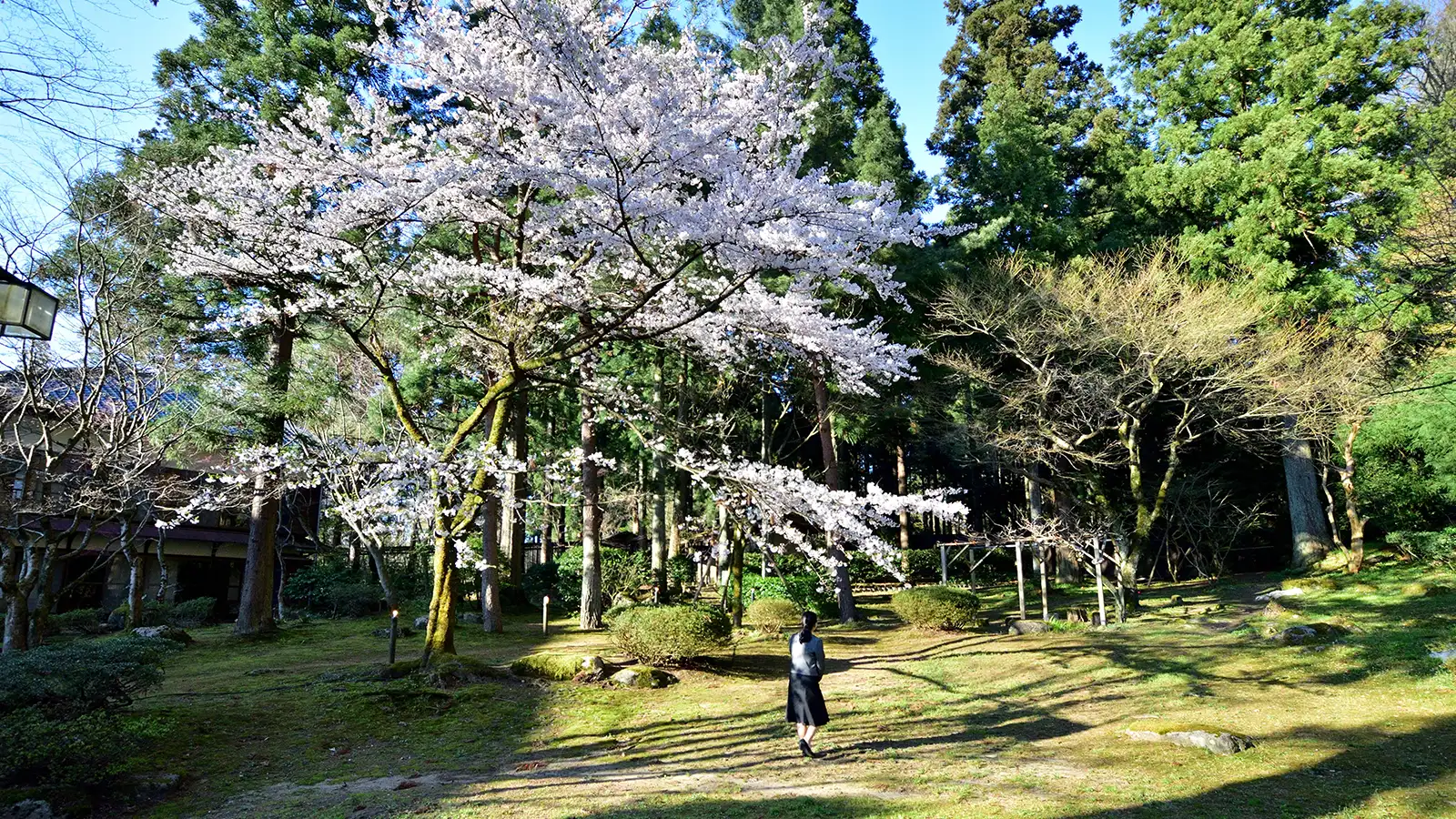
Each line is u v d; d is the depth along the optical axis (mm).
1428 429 15852
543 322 9922
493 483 11305
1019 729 8508
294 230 8938
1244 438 20094
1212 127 23172
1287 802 5660
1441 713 8070
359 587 22000
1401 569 18547
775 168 7691
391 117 9203
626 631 12383
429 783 6746
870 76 21484
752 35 17297
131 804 6316
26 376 12445
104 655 7652
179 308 14570
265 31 14375
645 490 25391
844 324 9164
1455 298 11320
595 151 7273
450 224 11969
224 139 13781
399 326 13648
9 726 6285
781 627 16359
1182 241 21141
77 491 13195
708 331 9648
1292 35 20891
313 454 12914
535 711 9508
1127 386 18391
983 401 22812
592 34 8484
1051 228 21734
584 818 5480
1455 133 12461
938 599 16875
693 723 8969
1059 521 18500
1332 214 20125
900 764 7008
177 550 22516
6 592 11820
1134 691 10109
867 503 8578
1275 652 11656
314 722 8891
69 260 12297
